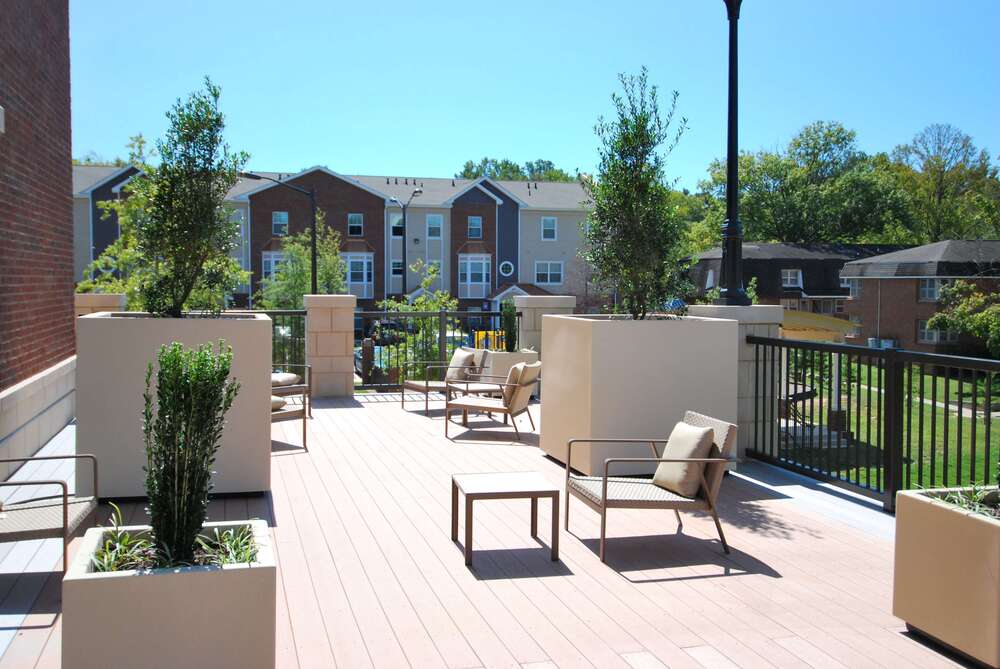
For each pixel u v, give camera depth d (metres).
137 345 5.47
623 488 4.75
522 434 8.38
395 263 41.19
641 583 4.14
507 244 42.72
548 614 3.72
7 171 6.98
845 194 49.44
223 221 6.38
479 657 3.26
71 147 10.09
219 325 5.60
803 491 6.08
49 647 3.28
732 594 3.99
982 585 3.14
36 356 8.05
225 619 2.75
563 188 45.88
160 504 2.96
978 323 29.20
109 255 18.59
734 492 6.05
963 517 3.24
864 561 4.50
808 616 3.72
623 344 6.27
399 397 11.00
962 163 49.84
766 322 7.18
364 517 5.29
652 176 6.86
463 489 4.47
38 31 8.29
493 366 9.43
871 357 5.70
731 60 7.36
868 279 37.47
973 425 4.75
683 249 7.09
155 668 2.70
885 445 5.50
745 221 49.50
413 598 3.90
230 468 5.70
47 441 8.07
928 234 49.25
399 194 41.53
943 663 3.25
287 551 4.58
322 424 8.88
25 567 4.23
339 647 3.34
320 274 31.59
